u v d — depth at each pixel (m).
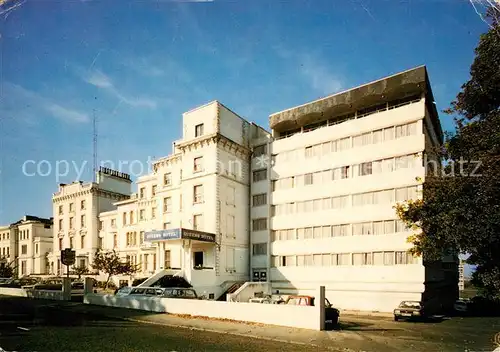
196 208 34.81
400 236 28.06
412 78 28.94
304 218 33.62
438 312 28.81
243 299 29.42
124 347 12.77
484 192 15.13
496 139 14.87
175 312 21.70
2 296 33.50
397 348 13.63
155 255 43.94
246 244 36.53
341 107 33.12
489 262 16.66
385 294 28.19
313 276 32.16
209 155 34.59
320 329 16.97
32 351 11.97
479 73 15.71
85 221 54.22
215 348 13.05
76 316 20.81
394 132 29.91
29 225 63.66
